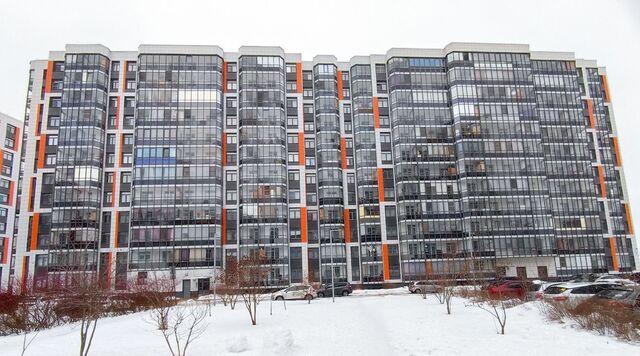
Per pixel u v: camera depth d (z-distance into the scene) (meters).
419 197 68.94
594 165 81.12
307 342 16.64
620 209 80.19
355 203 71.00
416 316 23.61
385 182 70.88
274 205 67.12
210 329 21.05
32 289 30.84
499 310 23.95
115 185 66.69
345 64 76.75
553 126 76.94
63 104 66.62
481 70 73.31
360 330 19.34
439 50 75.12
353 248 68.94
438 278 37.62
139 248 63.28
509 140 71.19
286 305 35.62
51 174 66.06
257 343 16.44
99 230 64.75
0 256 90.06
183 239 64.25
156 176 65.94
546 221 68.81
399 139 70.75
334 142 71.31
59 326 24.33
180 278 62.59
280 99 71.19
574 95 78.69
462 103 71.62
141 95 68.44
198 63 71.00
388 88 74.06
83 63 68.44
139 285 38.53
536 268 68.00
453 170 70.75
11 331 22.59
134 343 17.34
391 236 68.75
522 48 74.88
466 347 14.34
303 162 70.81
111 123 68.88
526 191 69.56
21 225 64.62
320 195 69.44
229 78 72.81
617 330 14.83
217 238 64.81
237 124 71.00
